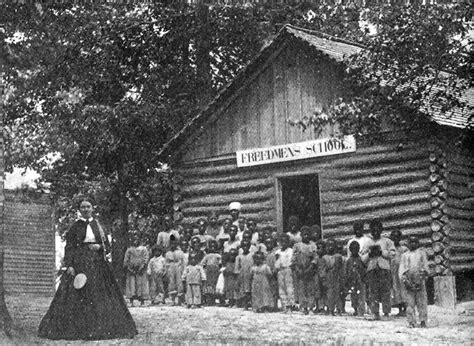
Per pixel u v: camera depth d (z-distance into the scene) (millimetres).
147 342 8180
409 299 10023
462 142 13820
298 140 15938
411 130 13359
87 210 8859
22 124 17031
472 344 7930
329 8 14719
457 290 13789
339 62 14398
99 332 8359
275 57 16281
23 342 8062
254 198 16500
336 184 15289
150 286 15008
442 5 11062
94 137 18156
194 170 17406
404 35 11500
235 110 16953
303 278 12469
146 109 19062
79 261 8578
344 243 14992
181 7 19781
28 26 10672
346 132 12797
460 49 11375
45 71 16078
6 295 14734
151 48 20297
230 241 14672
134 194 20266
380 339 8508
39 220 16469
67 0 12016
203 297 14492
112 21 18359
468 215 14352
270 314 12266
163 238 15844
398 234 12117
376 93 12164
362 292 11766
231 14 19797
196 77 20641
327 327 9844
